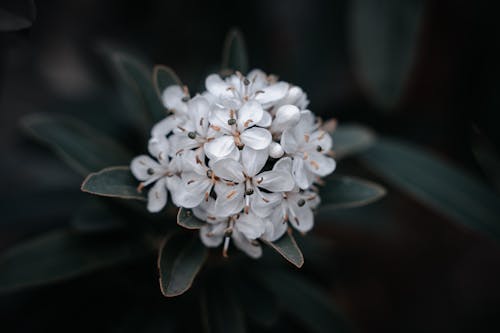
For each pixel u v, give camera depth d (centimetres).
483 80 34
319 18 37
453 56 38
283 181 24
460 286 43
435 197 31
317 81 37
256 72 26
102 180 24
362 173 36
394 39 31
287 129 24
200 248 25
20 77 45
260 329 30
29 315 30
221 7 39
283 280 29
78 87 47
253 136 24
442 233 43
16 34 26
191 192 24
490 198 31
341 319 29
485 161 32
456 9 36
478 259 43
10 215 32
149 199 25
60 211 32
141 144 32
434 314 42
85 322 29
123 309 29
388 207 38
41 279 27
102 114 34
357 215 34
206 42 40
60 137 27
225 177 24
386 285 43
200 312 28
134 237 28
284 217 24
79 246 27
